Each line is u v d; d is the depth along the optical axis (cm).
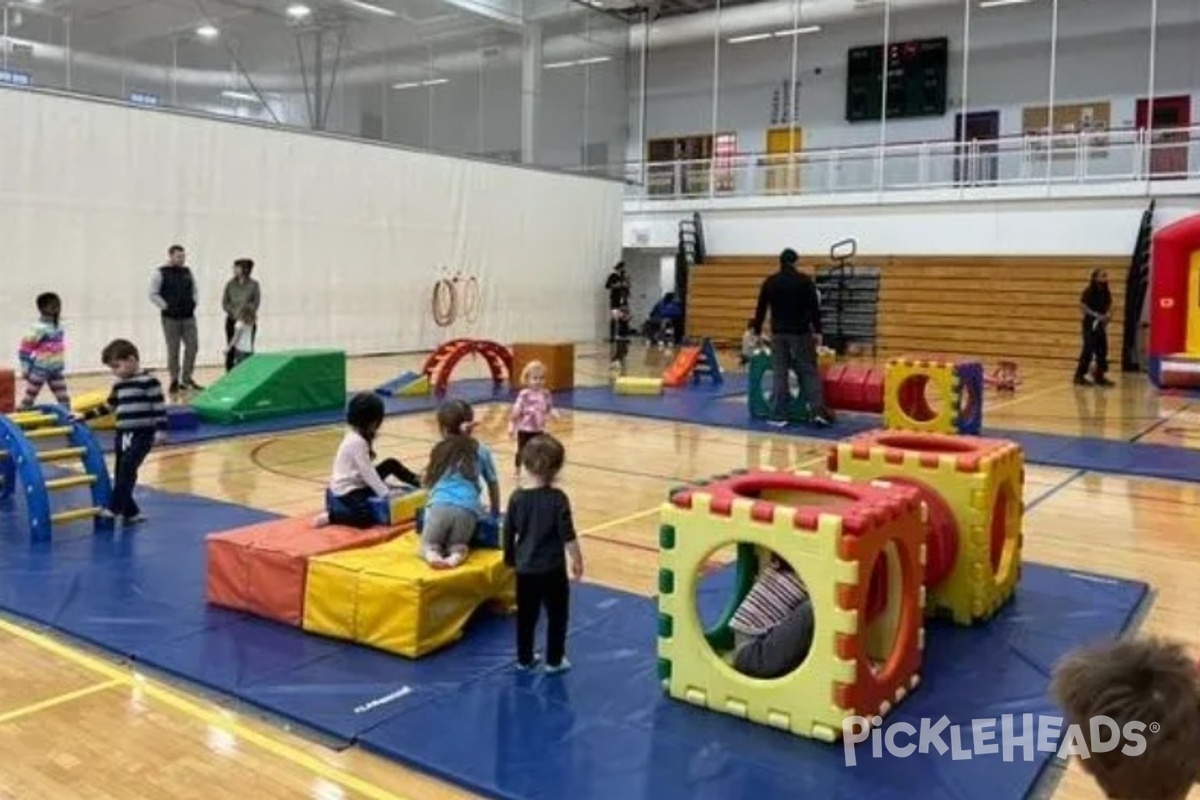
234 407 961
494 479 516
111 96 1383
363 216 1705
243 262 1177
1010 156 1823
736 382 1402
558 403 1164
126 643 401
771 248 2073
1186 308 1455
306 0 1630
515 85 2050
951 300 1862
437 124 1867
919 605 366
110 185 1358
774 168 2081
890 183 1948
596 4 2250
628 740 325
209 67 1505
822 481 376
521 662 382
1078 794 298
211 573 446
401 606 390
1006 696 363
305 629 416
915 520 360
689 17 2334
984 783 301
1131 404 1206
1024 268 1789
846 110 2284
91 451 587
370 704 349
